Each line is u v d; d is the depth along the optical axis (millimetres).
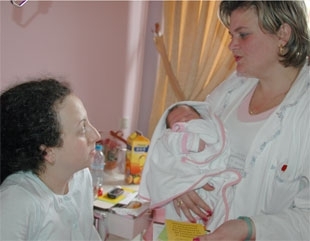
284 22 841
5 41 1141
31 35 1235
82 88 1549
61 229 816
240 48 903
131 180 1605
